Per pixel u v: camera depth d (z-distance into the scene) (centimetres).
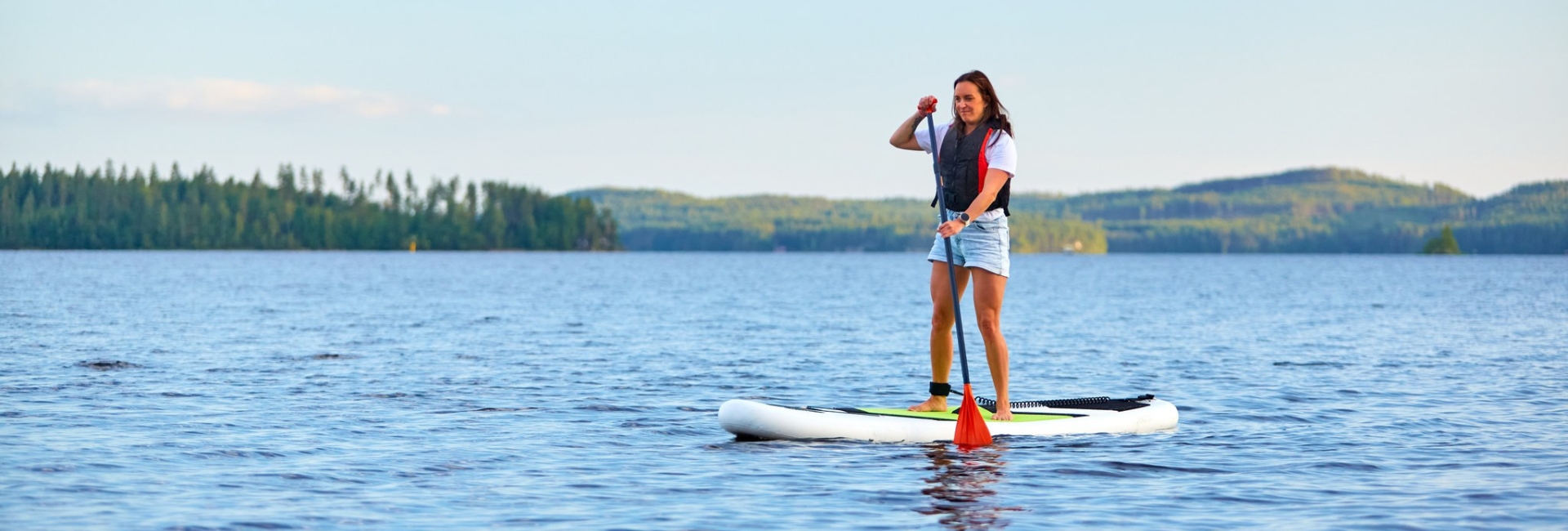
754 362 1827
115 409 1185
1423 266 14362
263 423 1102
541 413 1188
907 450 944
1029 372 1738
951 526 709
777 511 744
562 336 2392
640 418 1154
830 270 11406
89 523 702
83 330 2400
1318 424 1121
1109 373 1703
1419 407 1259
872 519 726
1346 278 8888
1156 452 945
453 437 1029
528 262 14475
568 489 806
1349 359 1916
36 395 1295
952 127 966
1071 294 5388
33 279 6181
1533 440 1015
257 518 716
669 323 2900
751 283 7125
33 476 830
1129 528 705
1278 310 3766
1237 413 1212
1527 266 14025
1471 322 3050
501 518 723
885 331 2628
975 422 961
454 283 6350
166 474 848
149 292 4625
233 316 3017
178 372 1578
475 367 1695
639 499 777
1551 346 2194
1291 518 727
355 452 949
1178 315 3447
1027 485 819
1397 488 812
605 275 8706
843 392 1455
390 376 1556
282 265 11019
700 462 902
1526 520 718
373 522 711
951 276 945
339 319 2934
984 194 935
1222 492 800
